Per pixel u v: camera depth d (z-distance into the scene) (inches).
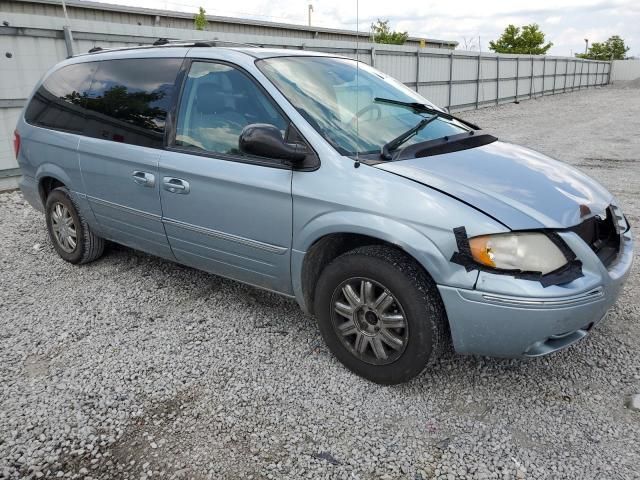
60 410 108.7
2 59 307.3
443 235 98.6
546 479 89.1
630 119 700.7
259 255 127.3
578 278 98.5
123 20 740.7
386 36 1031.0
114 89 158.1
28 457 96.2
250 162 124.6
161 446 98.6
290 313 148.4
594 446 96.2
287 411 107.6
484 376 117.8
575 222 103.3
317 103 126.6
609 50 2440.9
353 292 113.6
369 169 109.6
